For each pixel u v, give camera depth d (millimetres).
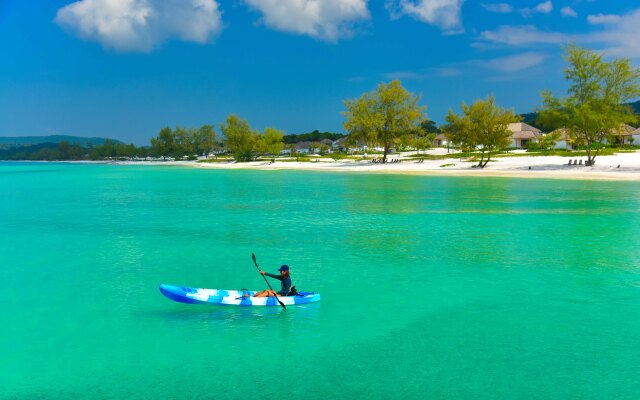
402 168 93812
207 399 10547
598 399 10469
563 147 118125
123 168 156000
